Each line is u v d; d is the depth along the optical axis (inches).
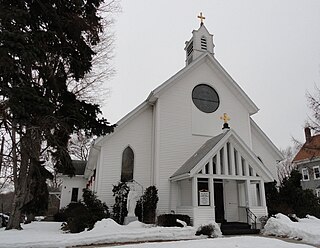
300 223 594.9
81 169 1157.1
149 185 738.8
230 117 859.4
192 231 530.9
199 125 810.8
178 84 827.4
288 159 1947.6
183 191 725.9
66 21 476.1
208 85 872.9
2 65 345.7
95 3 547.8
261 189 682.2
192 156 753.6
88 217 575.5
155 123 773.3
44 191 516.4
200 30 976.9
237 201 750.5
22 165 590.2
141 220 656.4
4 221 931.3
